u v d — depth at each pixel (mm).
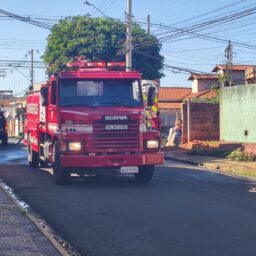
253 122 26047
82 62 16859
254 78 29203
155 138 14750
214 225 9688
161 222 9945
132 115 14547
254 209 11344
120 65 16844
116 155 14422
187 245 8258
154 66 45562
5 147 34281
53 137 15570
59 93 14945
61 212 10969
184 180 16562
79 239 8727
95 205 11758
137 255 7738
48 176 17219
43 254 7410
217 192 13898
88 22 43688
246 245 8242
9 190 14055
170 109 54219
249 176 18438
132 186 14914
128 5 30406
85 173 17969
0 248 7648
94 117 14320
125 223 9875
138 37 43156
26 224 9352
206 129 34375
